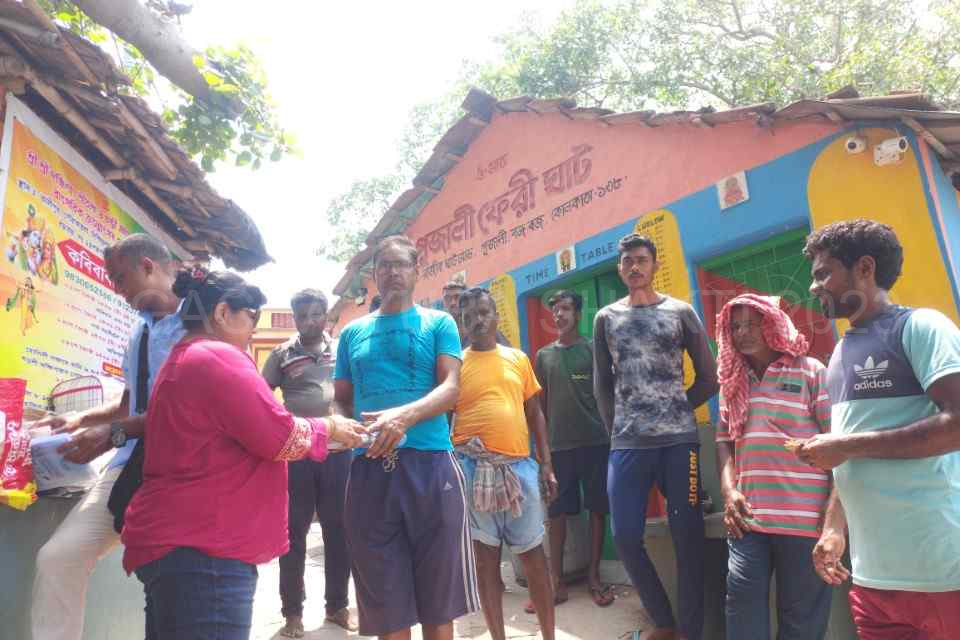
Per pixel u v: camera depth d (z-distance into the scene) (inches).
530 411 156.6
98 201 159.3
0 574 111.3
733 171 199.8
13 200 124.6
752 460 116.6
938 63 393.1
